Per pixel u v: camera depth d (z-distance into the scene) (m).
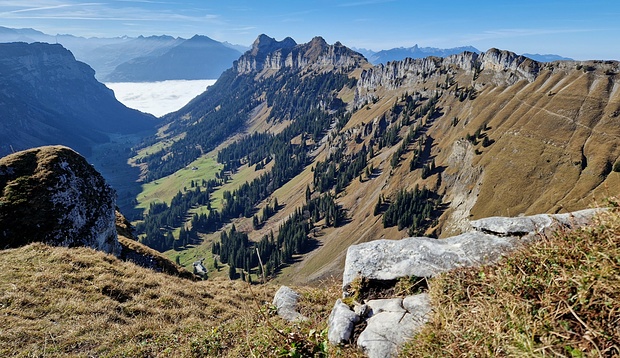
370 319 5.93
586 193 135.00
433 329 4.82
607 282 3.72
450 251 6.85
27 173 31.36
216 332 10.62
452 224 163.88
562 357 3.36
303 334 6.60
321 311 9.51
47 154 33.69
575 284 4.04
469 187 173.00
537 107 193.88
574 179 144.38
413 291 6.39
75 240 29.48
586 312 3.71
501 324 4.10
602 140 155.12
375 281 6.88
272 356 6.25
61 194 30.97
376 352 5.05
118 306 15.12
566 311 3.77
